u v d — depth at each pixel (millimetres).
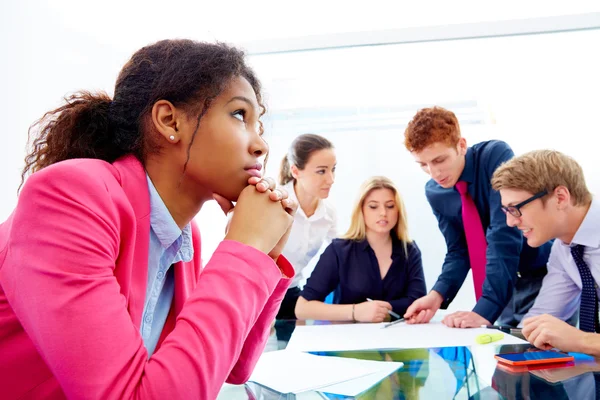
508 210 1090
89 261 357
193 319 373
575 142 1434
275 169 1626
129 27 1358
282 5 1405
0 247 395
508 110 1489
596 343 686
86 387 333
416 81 1553
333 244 1453
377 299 1410
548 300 1277
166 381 344
